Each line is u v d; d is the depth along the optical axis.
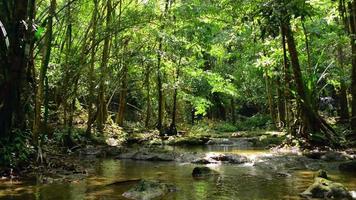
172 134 19.91
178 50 18.97
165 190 6.21
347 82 18.17
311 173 8.10
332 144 12.73
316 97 13.68
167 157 10.44
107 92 18.25
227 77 27.67
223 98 30.70
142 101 24.52
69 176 7.59
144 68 19.47
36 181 7.04
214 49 20.91
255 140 16.50
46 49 8.92
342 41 16.05
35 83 10.24
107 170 8.56
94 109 17.97
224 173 8.17
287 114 16.95
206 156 10.38
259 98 28.77
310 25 16.69
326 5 14.47
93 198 5.74
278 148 13.48
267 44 16.91
